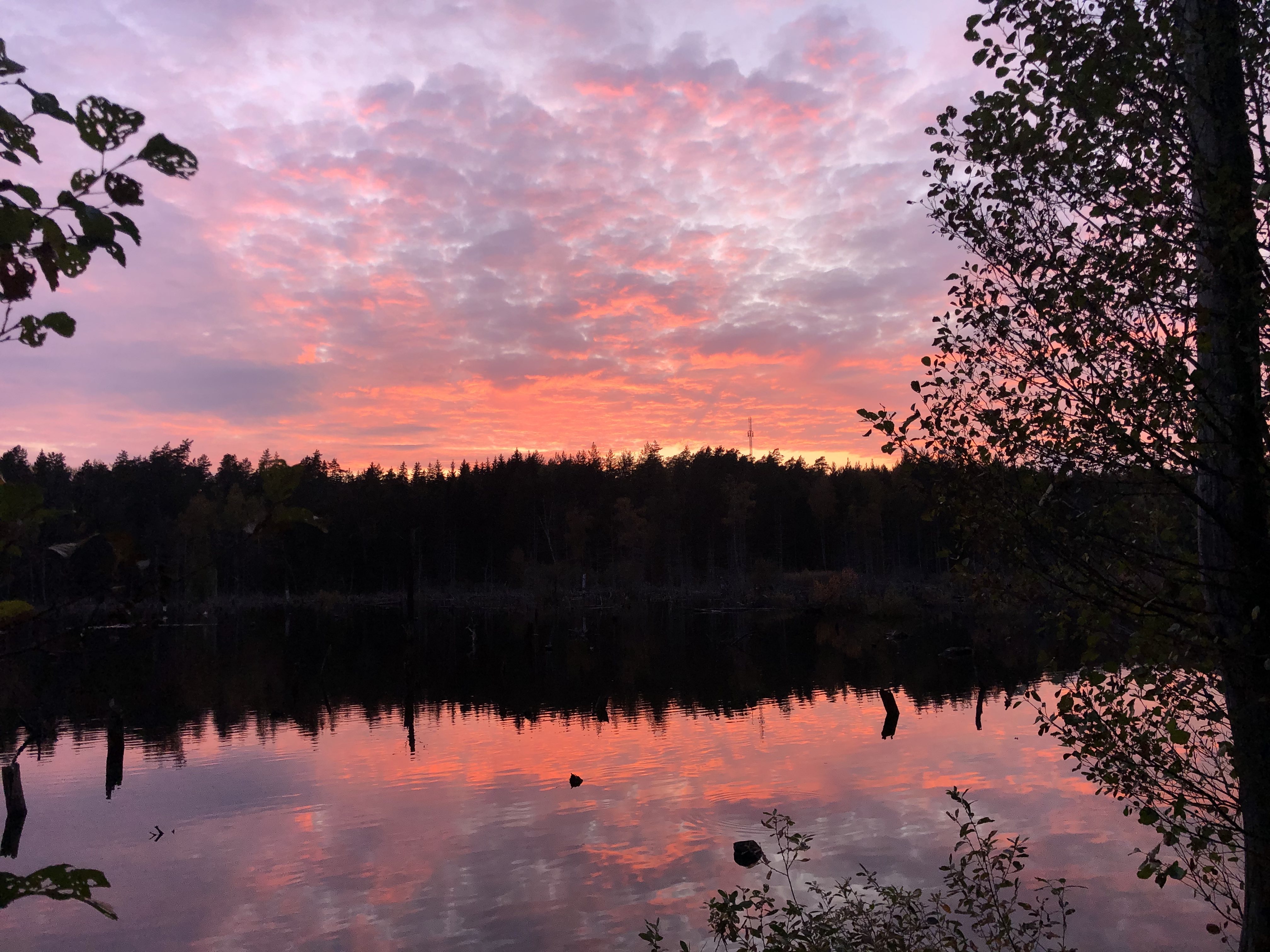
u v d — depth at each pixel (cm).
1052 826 1291
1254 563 390
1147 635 400
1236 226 370
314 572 8338
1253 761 404
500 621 6025
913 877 1105
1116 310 405
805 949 680
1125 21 387
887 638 4175
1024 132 405
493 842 1378
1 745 2142
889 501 7481
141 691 3061
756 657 3650
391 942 1027
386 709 2683
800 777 1688
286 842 1404
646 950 950
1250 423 400
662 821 1442
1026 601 456
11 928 1099
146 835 1452
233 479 9600
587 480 9125
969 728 2088
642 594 7562
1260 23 385
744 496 7650
